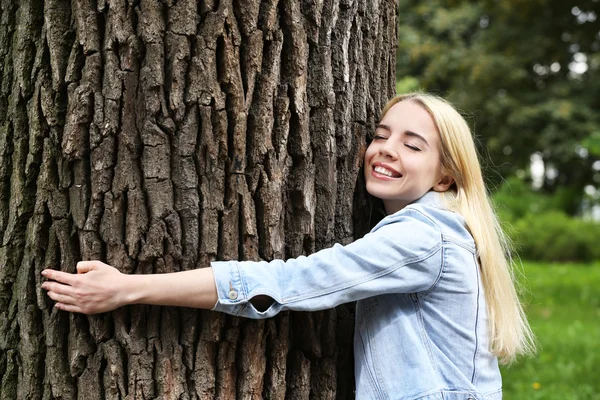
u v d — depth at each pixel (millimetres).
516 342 2238
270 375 2072
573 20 16531
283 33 2033
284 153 2045
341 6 2168
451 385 2029
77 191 1928
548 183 23234
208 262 1951
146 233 1922
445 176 2289
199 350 1963
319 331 2162
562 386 5074
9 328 2020
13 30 2041
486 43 18125
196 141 1929
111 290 1847
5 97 2045
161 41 1899
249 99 1972
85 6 1904
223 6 1919
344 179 2207
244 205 1979
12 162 2018
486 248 2197
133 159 1912
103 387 1938
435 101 2268
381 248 1981
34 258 1964
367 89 2283
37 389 1984
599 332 6902
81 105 1891
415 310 2080
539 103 17641
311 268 1948
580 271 13023
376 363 2059
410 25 20891
